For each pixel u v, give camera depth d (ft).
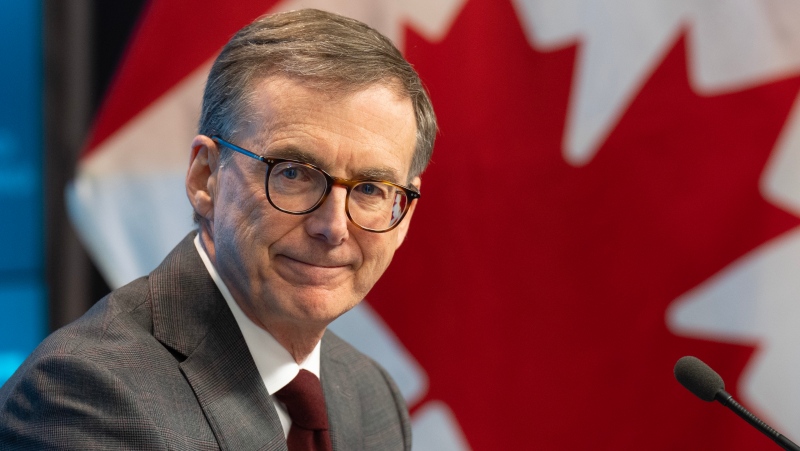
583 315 16.16
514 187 16.15
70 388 7.30
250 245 7.99
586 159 16.14
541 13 16.15
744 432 16.07
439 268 16.11
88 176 15.25
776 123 15.94
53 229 15.20
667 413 16.16
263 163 7.89
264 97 7.95
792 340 15.89
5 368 15.51
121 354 7.73
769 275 15.89
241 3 15.62
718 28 16.12
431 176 16.11
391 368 16.07
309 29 8.08
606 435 16.16
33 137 15.47
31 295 15.56
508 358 16.17
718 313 16.05
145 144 15.44
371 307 16.07
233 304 8.55
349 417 9.91
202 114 8.61
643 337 16.14
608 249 16.12
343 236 7.95
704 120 16.07
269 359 8.68
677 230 16.07
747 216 15.98
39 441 7.15
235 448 7.88
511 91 16.15
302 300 8.09
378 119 8.02
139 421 7.26
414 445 16.11
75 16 15.17
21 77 15.40
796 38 15.99
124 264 15.29
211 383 8.08
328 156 7.82
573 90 16.15
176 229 15.46
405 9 15.97
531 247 16.16
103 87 15.42
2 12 15.26
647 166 16.08
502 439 16.12
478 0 16.14
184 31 15.53
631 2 16.20
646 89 16.15
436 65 16.05
